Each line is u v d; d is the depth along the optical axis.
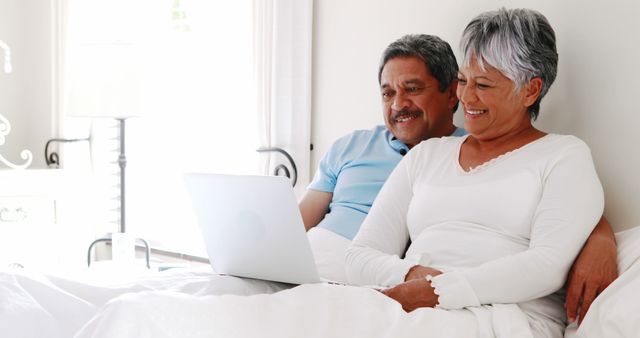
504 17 1.74
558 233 1.53
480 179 1.69
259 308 1.29
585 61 1.90
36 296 1.52
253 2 2.77
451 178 1.75
